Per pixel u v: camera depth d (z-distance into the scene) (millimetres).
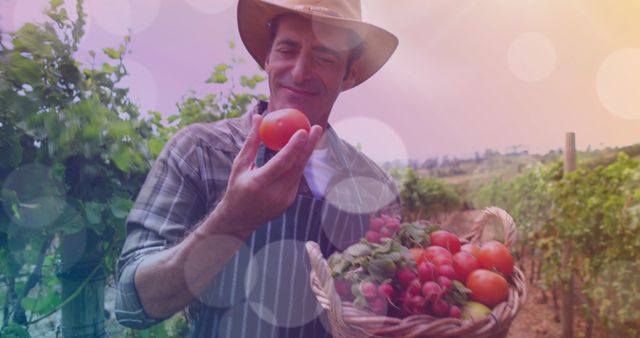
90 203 2396
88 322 2512
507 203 7895
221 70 3793
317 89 1548
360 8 1826
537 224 6406
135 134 2738
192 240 1088
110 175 2506
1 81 2066
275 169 940
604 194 5125
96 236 2527
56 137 2234
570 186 5457
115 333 2846
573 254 5453
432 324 1231
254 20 1816
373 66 2043
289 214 1589
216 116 3760
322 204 1660
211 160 1512
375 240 1627
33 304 2391
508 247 1729
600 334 5641
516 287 1528
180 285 1129
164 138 3289
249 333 1494
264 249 1525
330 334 1618
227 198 1008
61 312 2479
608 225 4930
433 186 10555
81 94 2438
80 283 2477
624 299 4895
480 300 1425
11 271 2205
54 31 2336
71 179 2398
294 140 928
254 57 2020
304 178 1708
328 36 1510
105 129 2479
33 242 2248
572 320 5520
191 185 1468
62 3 2406
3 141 2066
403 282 1393
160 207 1387
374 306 1338
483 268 1593
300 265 1559
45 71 2262
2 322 2271
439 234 1674
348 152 1954
